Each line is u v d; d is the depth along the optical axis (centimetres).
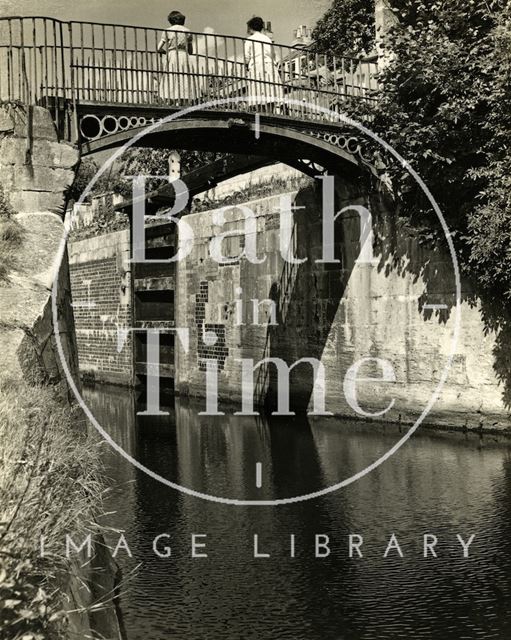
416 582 905
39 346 1105
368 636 765
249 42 1758
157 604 848
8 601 487
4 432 657
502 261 1580
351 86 1878
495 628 779
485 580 905
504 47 1552
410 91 1720
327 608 834
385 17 2012
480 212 1580
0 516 542
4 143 1377
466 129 1641
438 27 1698
